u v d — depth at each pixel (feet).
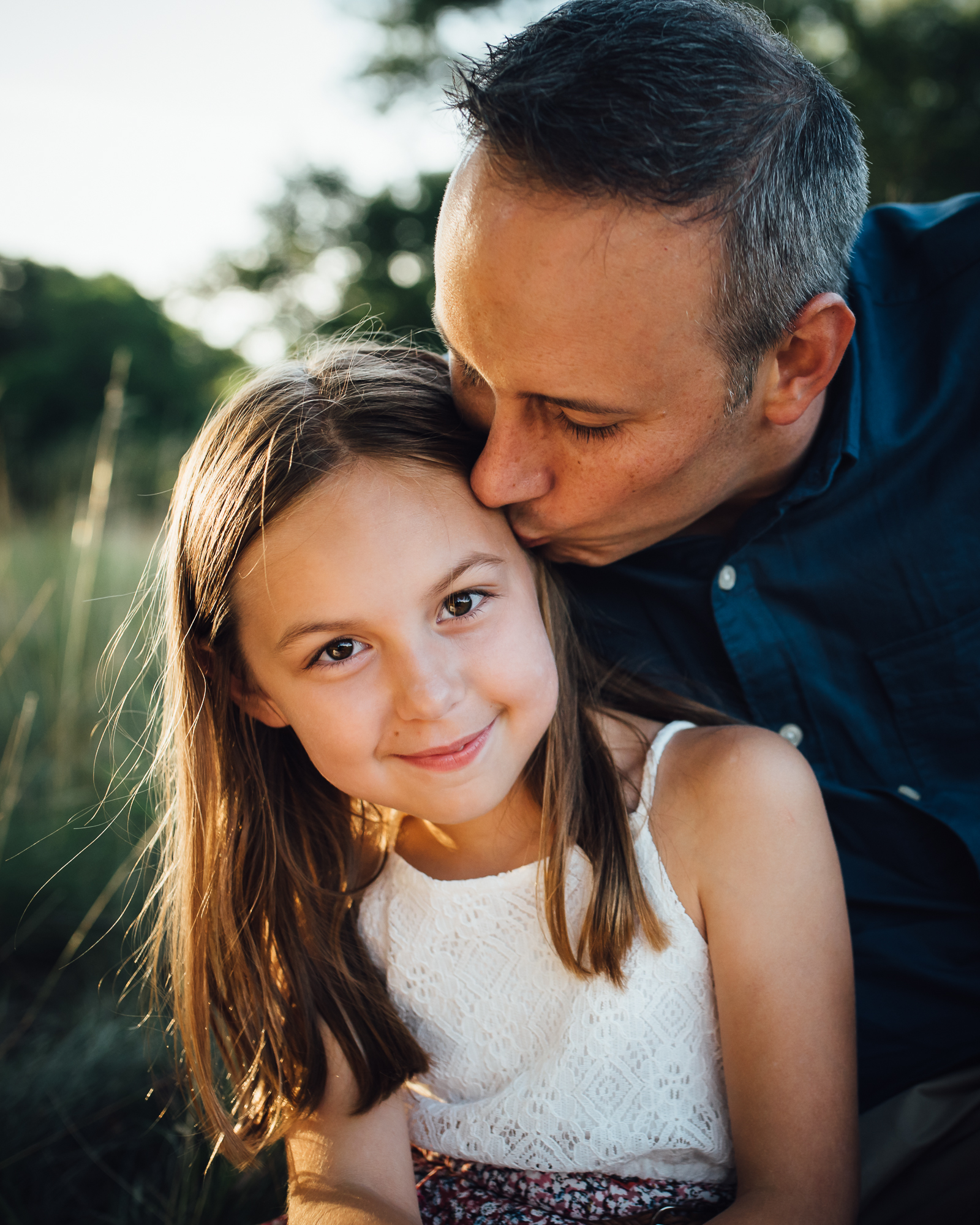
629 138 2.81
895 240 4.66
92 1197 4.81
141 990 5.02
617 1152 3.37
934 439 4.07
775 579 4.11
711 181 2.93
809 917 3.25
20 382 68.95
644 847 3.43
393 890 3.78
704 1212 3.42
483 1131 3.51
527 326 2.98
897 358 4.25
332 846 3.95
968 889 3.95
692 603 4.28
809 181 3.31
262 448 3.28
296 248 56.85
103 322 71.77
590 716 3.72
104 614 11.21
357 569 3.10
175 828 4.24
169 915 4.80
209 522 3.43
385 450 3.23
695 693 4.38
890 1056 3.94
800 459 4.00
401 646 3.11
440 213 3.28
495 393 3.20
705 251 2.98
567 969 3.44
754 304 3.19
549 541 3.66
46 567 12.67
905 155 35.06
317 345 4.26
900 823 4.01
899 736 4.14
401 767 3.22
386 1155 3.52
